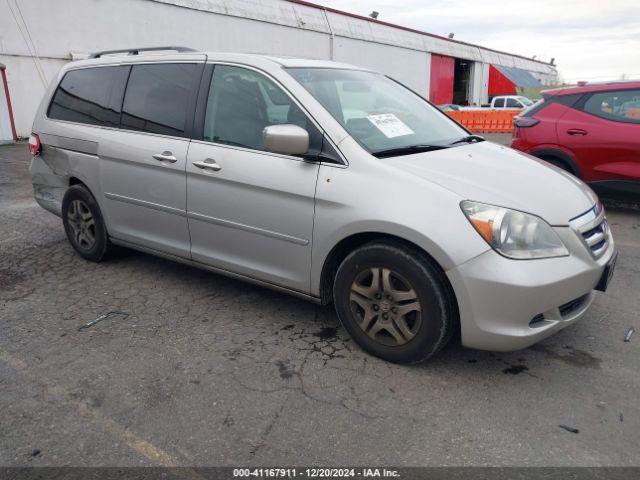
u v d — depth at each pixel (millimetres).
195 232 3773
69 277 4438
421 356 2926
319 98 3309
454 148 3484
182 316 3705
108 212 4375
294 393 2793
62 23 15438
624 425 2525
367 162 2988
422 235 2723
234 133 3514
